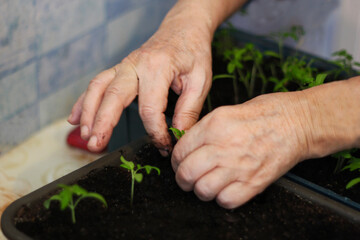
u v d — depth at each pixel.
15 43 0.75
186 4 0.73
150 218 0.57
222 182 0.56
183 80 0.67
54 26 0.80
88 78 0.90
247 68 0.84
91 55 0.88
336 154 0.61
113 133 0.74
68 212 0.57
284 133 0.58
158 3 0.99
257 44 0.85
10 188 0.71
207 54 0.69
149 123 0.63
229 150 0.57
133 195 0.59
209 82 0.68
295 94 0.60
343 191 0.62
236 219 0.57
